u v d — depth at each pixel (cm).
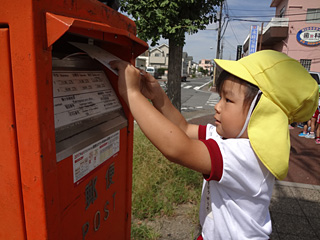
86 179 98
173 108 140
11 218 78
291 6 1712
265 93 93
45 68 71
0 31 68
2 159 75
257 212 104
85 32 87
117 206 131
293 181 376
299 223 262
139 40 110
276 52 102
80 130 93
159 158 345
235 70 96
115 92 126
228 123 101
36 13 66
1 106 72
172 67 549
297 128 776
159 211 263
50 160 75
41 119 70
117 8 133
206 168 95
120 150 127
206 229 117
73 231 92
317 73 846
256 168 98
